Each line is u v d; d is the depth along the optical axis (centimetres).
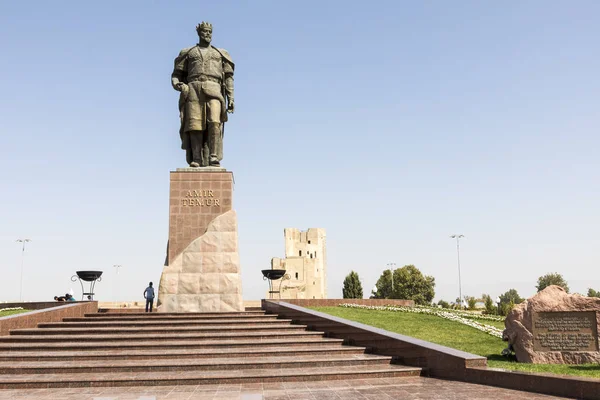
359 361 1430
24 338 1602
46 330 1698
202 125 2481
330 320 1748
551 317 1505
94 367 1341
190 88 2491
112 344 1555
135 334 1698
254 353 1500
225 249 2339
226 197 2412
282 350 1527
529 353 1495
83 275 2756
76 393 1168
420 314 2639
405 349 1444
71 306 2058
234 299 2281
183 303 2259
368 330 1579
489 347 1791
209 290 2283
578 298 1497
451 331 2127
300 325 1877
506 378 1159
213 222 2367
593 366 1393
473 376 1232
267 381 1278
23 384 1230
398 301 3475
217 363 1378
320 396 1101
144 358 1459
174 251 2348
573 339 1480
